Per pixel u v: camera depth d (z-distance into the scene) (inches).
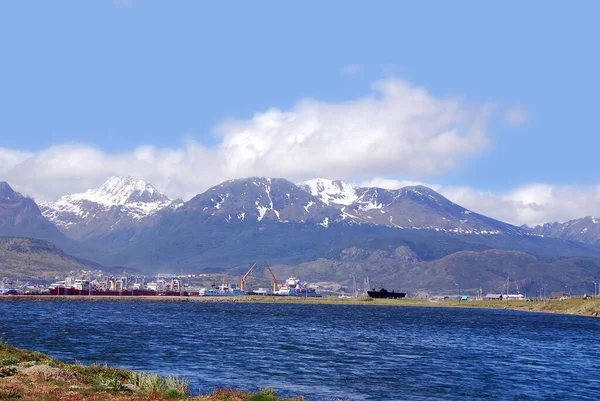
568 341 6176.2
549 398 2962.6
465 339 6240.2
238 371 3484.3
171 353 4232.3
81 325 6968.5
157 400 1957.4
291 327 7519.7
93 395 1935.3
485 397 2945.4
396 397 2883.9
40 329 6210.6
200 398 2055.9
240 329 6929.1
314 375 3430.1
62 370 2283.5
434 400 2844.5
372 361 4138.8
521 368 3969.0
